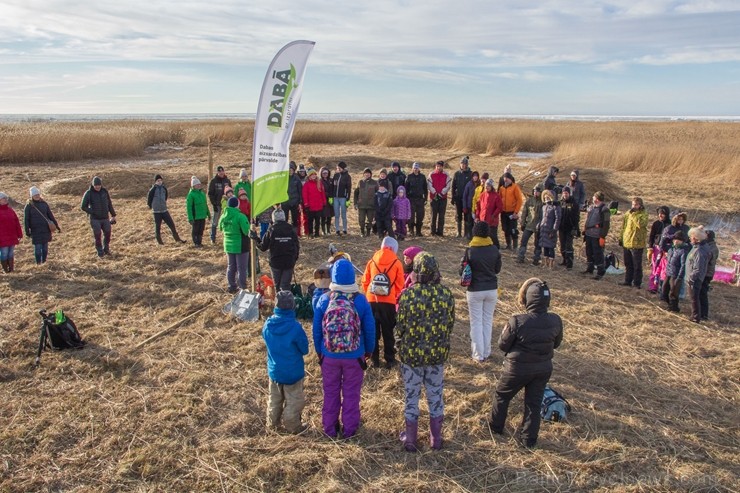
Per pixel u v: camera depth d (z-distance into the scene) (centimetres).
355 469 460
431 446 489
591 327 783
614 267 1065
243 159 2873
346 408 500
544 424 530
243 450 488
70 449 491
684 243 827
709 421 541
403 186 1245
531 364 473
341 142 4088
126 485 443
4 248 983
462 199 1280
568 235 1068
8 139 2577
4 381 612
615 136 3522
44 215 1045
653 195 1762
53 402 566
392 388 604
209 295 877
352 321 478
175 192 1833
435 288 466
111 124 5103
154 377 623
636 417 546
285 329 484
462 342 725
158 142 3650
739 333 767
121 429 520
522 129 3875
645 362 674
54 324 683
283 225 784
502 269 1066
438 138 3741
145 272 1007
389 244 638
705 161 2125
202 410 554
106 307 841
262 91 748
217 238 1263
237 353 684
